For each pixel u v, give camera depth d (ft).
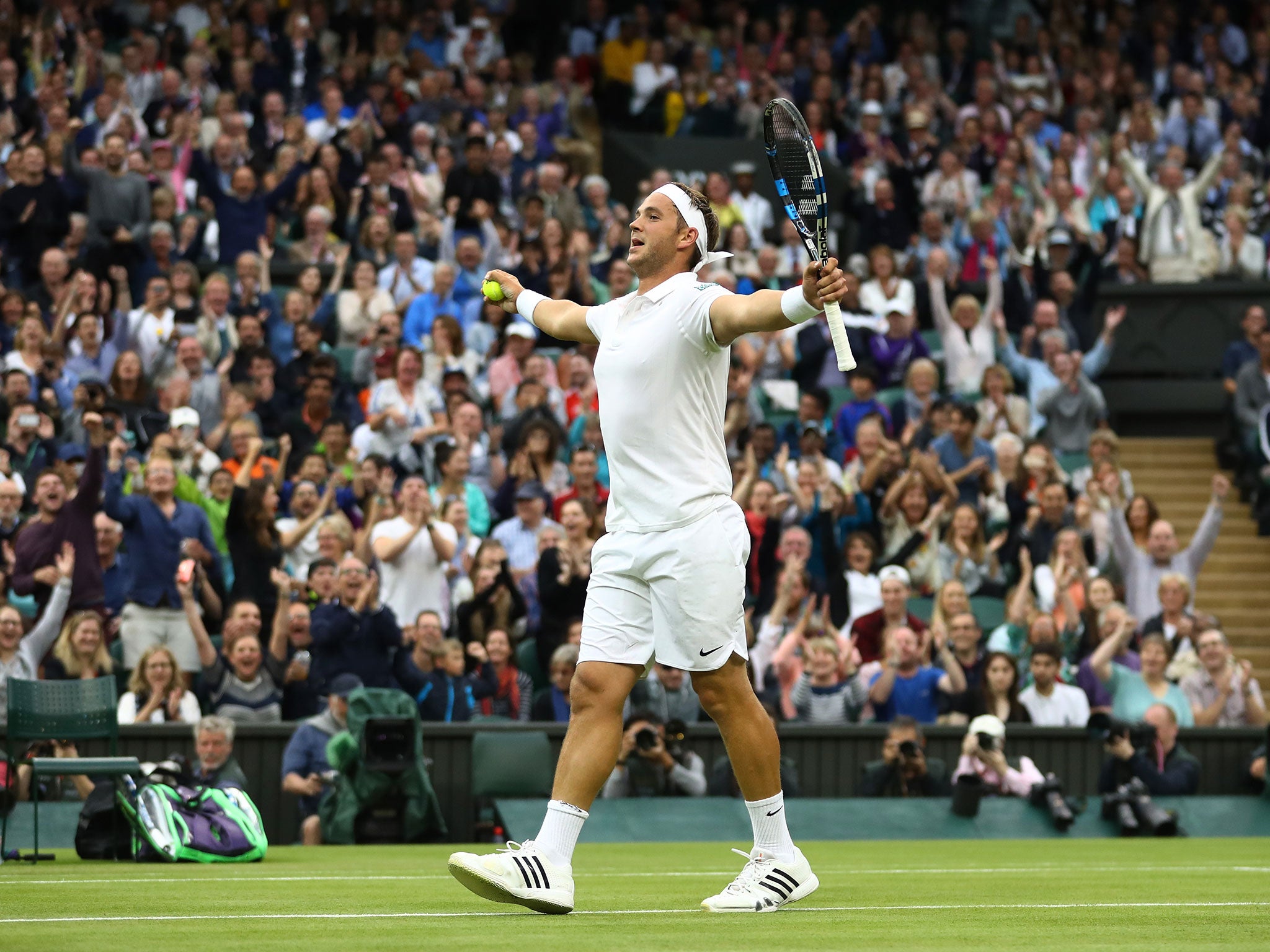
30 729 39.27
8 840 41.78
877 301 77.56
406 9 96.68
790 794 49.37
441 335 67.36
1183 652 56.65
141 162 74.95
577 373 67.26
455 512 57.67
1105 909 22.57
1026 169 90.53
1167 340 85.46
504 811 44.42
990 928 19.27
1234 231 86.89
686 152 95.25
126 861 36.63
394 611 53.83
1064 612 57.57
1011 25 108.78
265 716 48.78
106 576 54.49
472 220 76.43
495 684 51.72
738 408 65.98
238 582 52.80
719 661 21.33
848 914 21.25
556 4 103.55
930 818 48.70
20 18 87.81
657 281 21.90
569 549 52.85
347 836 44.60
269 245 76.33
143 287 71.10
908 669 52.90
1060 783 50.47
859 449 65.26
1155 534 62.95
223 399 64.64
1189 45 106.22
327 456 60.70
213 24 92.12
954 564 61.36
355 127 79.97
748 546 21.86
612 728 21.31
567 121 94.79
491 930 18.60
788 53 102.78
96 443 51.83
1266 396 76.38
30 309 66.03
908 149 92.38
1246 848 43.34
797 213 22.27
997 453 66.69
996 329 76.43
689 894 25.71
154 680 47.50
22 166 72.69
